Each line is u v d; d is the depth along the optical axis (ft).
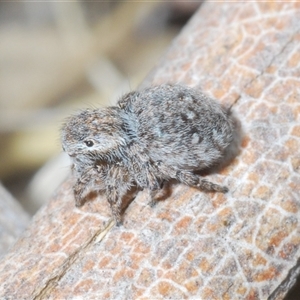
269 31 0.20
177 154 0.19
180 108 0.19
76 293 0.18
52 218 0.19
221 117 0.19
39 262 0.19
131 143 0.19
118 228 0.19
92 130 0.19
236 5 0.20
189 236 0.19
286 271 0.18
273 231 0.18
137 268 0.18
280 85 0.19
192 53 0.20
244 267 0.18
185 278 0.18
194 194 0.19
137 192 0.19
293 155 0.19
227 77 0.19
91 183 0.19
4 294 0.19
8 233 0.20
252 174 0.19
